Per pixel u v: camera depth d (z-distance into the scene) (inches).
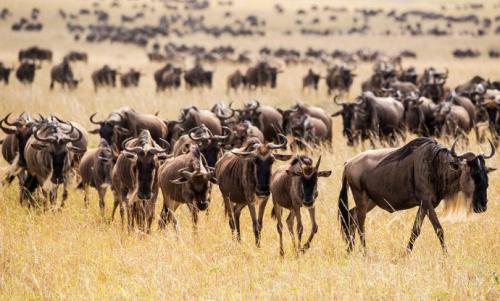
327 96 5280.5
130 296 1341.0
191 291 1380.4
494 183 2097.7
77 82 5423.2
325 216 1867.6
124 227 1876.2
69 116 3550.7
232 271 1489.9
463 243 1598.2
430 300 1280.8
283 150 2780.5
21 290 1398.9
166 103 4092.0
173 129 2640.3
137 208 1850.4
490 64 7805.1
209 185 1822.1
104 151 1990.7
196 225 1722.4
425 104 3186.5
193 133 2050.9
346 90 5162.4
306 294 1312.7
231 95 5064.0
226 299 1317.7
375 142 3019.2
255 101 2962.6
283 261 1560.0
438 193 1551.4
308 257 1555.1
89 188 2299.5
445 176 1528.1
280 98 4911.4
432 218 1544.0
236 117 2871.6
